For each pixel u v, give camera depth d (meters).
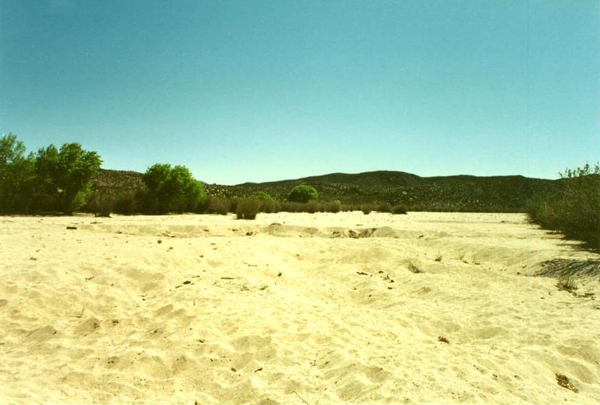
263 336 4.57
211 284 6.72
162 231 11.76
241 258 8.64
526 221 17.58
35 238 9.25
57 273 6.39
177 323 4.98
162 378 3.81
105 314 5.32
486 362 3.95
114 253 7.88
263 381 3.62
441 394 3.22
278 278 7.70
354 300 6.73
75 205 16.61
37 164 16.17
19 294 5.54
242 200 20.64
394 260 9.20
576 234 10.38
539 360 4.11
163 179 18.48
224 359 4.10
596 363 4.18
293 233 13.11
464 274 7.96
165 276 6.76
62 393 3.37
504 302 6.12
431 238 12.15
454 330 5.16
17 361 3.99
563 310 5.72
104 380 3.62
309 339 4.58
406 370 3.70
